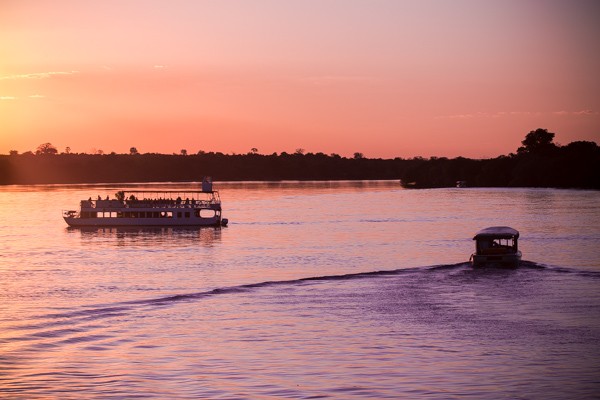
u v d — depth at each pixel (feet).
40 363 210.79
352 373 196.85
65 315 285.02
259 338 239.30
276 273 403.54
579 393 180.34
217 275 400.47
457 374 195.72
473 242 551.59
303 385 186.50
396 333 244.22
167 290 349.41
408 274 382.83
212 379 192.54
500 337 237.25
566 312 276.41
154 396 179.22
